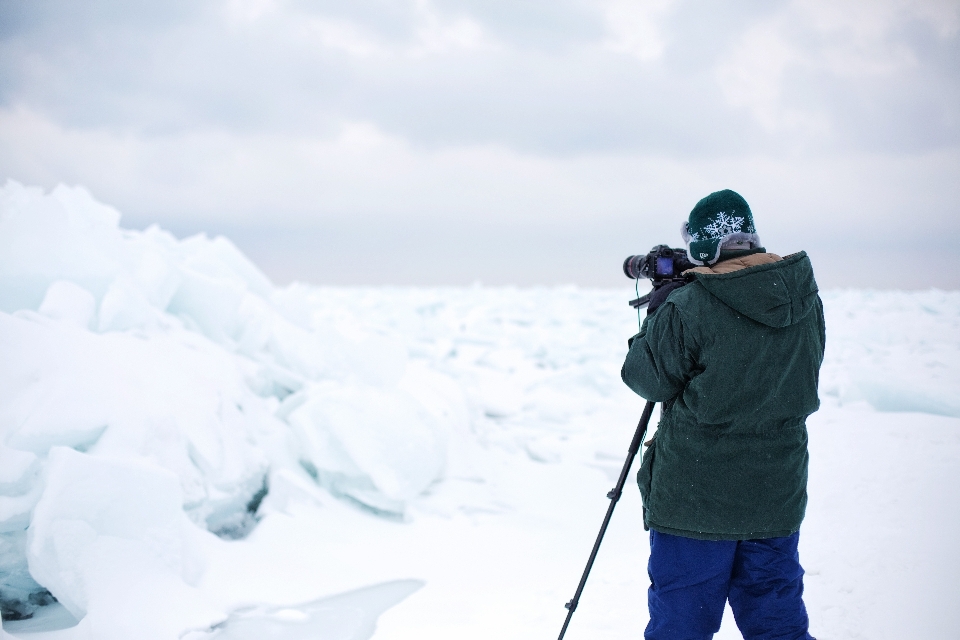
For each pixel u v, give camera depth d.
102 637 2.34
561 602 2.82
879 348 9.41
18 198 4.41
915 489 3.49
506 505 4.21
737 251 1.78
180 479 3.12
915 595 2.49
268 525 3.38
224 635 2.53
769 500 1.71
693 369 1.74
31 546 2.45
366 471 3.80
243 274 6.09
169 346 3.87
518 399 7.44
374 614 2.77
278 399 4.75
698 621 1.77
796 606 1.75
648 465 1.85
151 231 5.84
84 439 2.95
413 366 5.87
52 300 3.63
